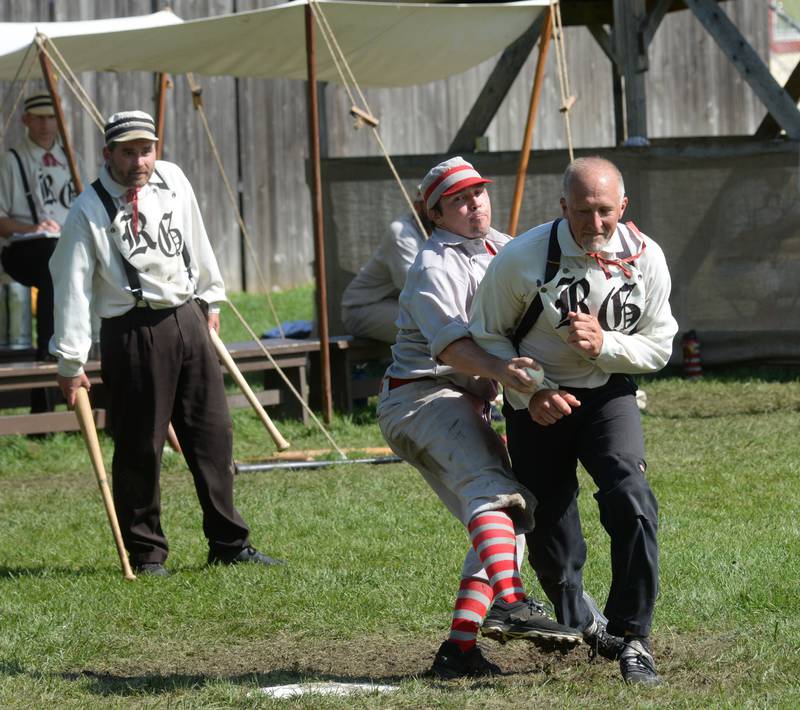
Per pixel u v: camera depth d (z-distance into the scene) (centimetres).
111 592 1578
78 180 2477
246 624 1426
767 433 2517
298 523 1945
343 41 2903
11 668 1280
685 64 5362
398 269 2914
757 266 3228
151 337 1650
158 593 1566
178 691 1181
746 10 5288
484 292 1152
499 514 1139
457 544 1759
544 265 1120
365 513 1988
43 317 2838
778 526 1777
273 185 4844
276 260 4866
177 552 1809
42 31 2453
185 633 1408
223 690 1154
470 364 1145
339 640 1365
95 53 2761
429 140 5078
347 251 3244
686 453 2362
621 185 1109
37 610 1508
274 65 3120
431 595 1502
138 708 1117
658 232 3275
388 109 5006
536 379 1102
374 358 3053
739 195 3228
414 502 2058
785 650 1224
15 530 1995
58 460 2608
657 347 1137
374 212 3244
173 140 4675
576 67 5247
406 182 3250
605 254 1116
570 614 1212
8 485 2398
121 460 1683
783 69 5956
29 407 3147
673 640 1289
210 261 1745
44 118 2816
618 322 1128
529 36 3531
